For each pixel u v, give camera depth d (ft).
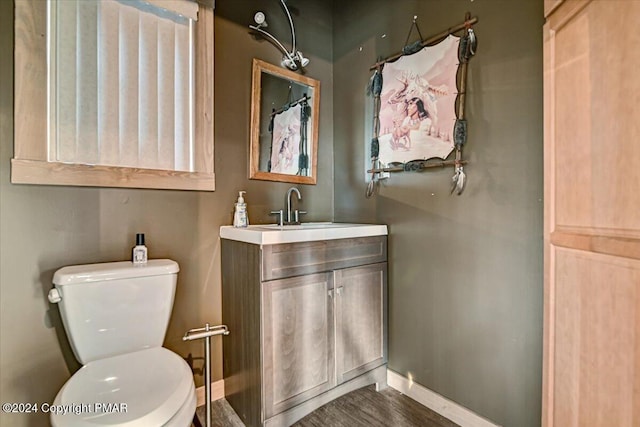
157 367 3.88
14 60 4.14
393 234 6.23
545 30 3.92
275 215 6.77
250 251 4.93
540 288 4.20
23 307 4.23
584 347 3.35
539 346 4.22
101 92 4.75
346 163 7.33
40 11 4.30
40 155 4.30
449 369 5.30
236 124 6.20
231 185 6.12
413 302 5.86
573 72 3.50
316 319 5.24
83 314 4.02
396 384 6.15
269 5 6.66
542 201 4.17
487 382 4.81
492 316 4.73
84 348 4.05
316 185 7.50
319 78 7.46
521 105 4.36
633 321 2.79
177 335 5.48
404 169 5.92
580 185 3.41
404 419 5.32
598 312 3.17
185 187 5.49
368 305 5.97
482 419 4.87
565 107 3.63
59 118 4.45
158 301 4.53
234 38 6.15
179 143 5.49
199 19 5.62
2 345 4.10
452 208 5.22
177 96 5.45
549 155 3.89
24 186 4.23
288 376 4.92
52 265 4.42
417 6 5.74
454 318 5.22
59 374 4.44
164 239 5.35
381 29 6.44
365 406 5.68
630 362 2.82
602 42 3.11
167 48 5.32
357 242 5.81
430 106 5.49
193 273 5.64
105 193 4.82
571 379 3.54
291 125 7.02
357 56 7.00
